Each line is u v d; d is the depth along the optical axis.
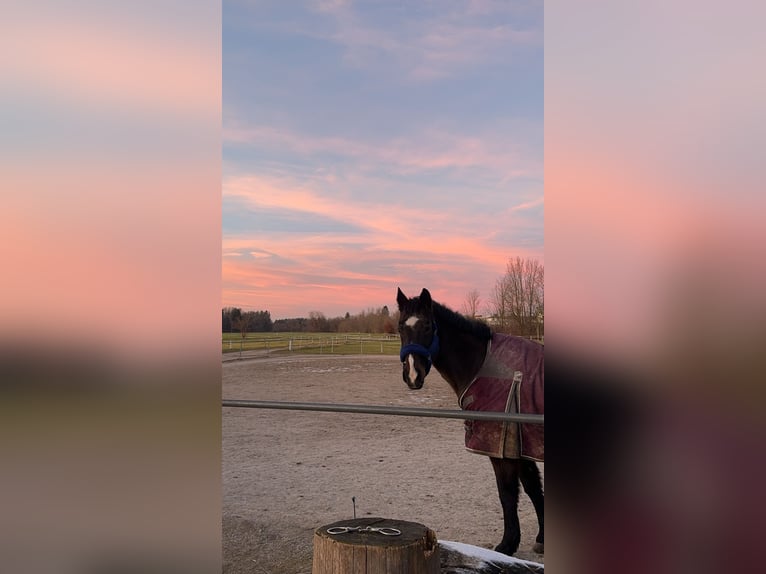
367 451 5.44
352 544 1.75
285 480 4.64
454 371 2.86
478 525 3.58
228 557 3.12
